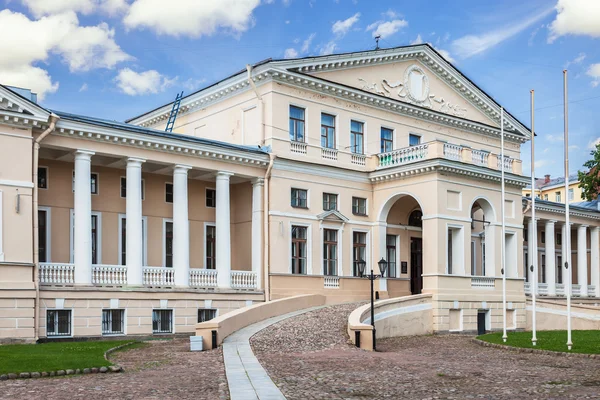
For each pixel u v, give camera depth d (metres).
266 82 34.69
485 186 37.12
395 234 39.28
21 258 25.36
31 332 25.19
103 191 31.47
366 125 38.75
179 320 29.78
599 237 52.00
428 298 33.78
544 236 53.25
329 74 36.91
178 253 30.59
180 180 30.97
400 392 15.12
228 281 32.03
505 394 14.91
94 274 27.98
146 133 29.31
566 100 26.75
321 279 35.59
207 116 38.34
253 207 34.19
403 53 40.41
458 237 35.72
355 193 37.69
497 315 36.56
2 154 25.28
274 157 33.72
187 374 17.38
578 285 50.09
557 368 19.72
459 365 20.28
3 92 24.98
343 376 17.42
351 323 25.42
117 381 16.14
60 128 26.84
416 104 41.41
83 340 26.77
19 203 25.48
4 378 16.22
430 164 34.56
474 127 44.84
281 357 21.31
